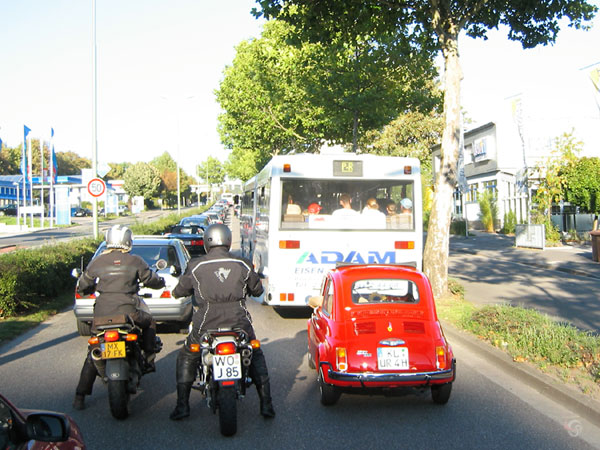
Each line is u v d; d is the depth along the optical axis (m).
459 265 19.73
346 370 5.61
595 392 5.93
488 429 5.28
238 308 5.36
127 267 5.88
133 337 5.54
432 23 12.60
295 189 10.60
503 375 7.04
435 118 41.03
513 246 25.88
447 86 12.25
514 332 8.00
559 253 22.09
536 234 24.16
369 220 10.71
